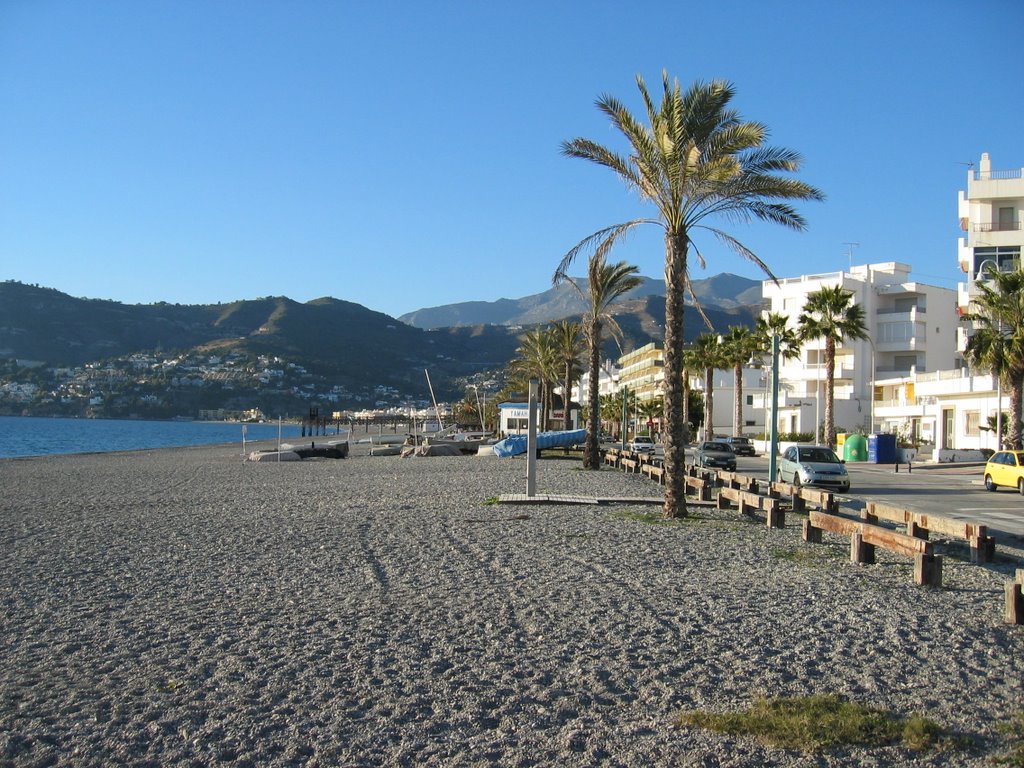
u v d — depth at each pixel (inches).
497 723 231.8
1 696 257.6
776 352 999.0
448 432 4488.2
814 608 370.6
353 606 379.6
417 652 302.7
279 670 281.1
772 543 572.1
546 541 579.8
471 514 748.6
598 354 1507.1
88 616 365.1
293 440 3747.5
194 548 565.3
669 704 246.2
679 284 715.4
